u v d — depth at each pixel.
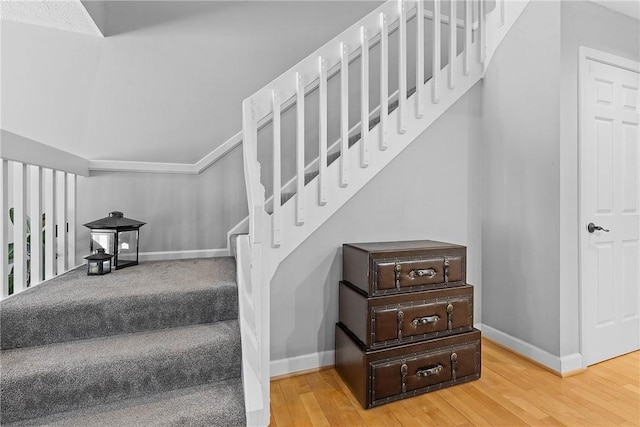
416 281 1.82
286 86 1.74
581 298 2.01
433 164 2.35
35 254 1.78
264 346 1.54
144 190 2.43
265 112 1.70
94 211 2.32
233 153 2.63
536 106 2.08
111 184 2.36
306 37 2.84
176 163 2.52
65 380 1.26
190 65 2.55
